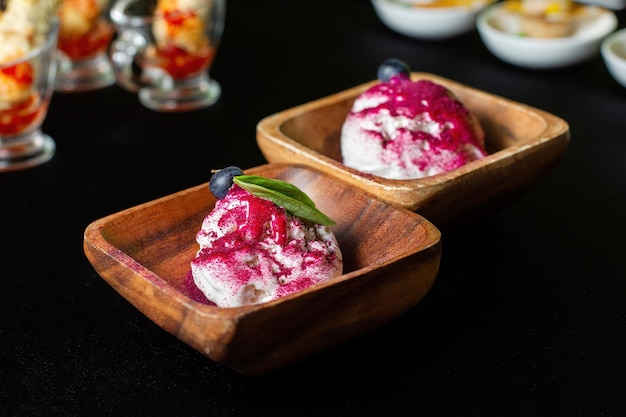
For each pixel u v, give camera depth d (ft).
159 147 2.52
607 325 1.86
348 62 2.95
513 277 1.98
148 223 1.86
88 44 2.86
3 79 2.39
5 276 2.05
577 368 1.77
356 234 1.89
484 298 1.93
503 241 2.09
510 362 1.78
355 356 1.80
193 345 1.66
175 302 1.64
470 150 2.07
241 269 1.78
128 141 2.56
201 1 2.67
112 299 1.96
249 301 1.78
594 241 2.08
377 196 1.90
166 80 2.77
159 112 2.70
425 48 3.04
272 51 3.04
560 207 2.20
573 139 2.51
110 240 1.82
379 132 2.06
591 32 2.96
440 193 1.89
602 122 2.59
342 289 1.65
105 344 1.86
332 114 2.20
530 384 1.74
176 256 1.88
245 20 3.28
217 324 1.59
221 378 1.77
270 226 1.81
